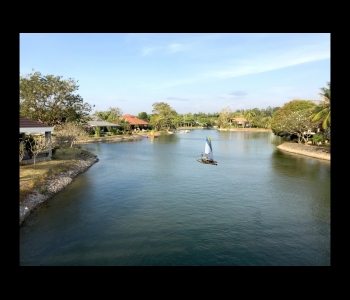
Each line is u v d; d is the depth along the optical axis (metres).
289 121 44.34
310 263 9.23
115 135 67.19
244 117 128.88
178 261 9.28
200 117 143.62
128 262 9.16
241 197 17.34
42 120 47.41
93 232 11.72
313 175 24.36
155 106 112.25
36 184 16.94
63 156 29.14
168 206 15.38
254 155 38.12
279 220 13.41
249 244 10.76
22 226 12.25
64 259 9.32
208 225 12.65
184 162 31.34
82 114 52.44
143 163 30.48
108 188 19.20
